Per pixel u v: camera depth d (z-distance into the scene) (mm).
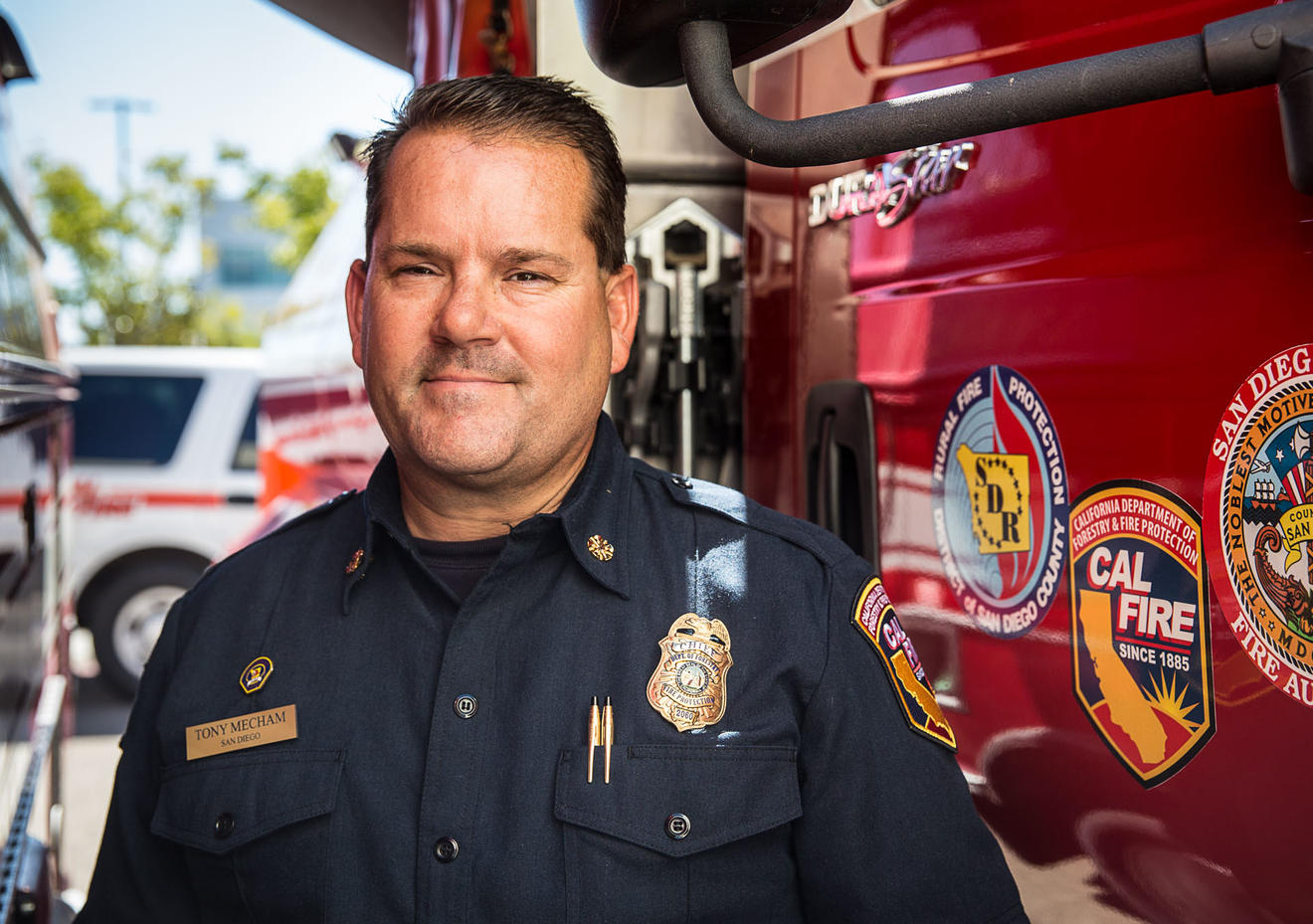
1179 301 973
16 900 1701
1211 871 949
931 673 1284
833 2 904
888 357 1354
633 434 1885
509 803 1106
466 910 1090
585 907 1075
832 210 1477
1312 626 857
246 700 1205
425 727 1160
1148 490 1002
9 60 2297
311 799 1140
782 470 1612
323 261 4082
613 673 1146
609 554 1194
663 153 1895
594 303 1177
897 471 1338
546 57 1900
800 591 1173
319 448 4016
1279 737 887
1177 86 790
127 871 1253
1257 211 908
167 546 6121
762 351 1667
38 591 2436
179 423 6188
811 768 1140
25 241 2939
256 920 1157
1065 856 1101
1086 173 1065
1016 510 1154
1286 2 806
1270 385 895
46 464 2682
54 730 2527
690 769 1105
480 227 1112
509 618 1178
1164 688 987
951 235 1248
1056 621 1104
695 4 897
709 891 1097
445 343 1116
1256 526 904
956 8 1249
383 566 1232
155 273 27906
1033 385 1127
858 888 1114
